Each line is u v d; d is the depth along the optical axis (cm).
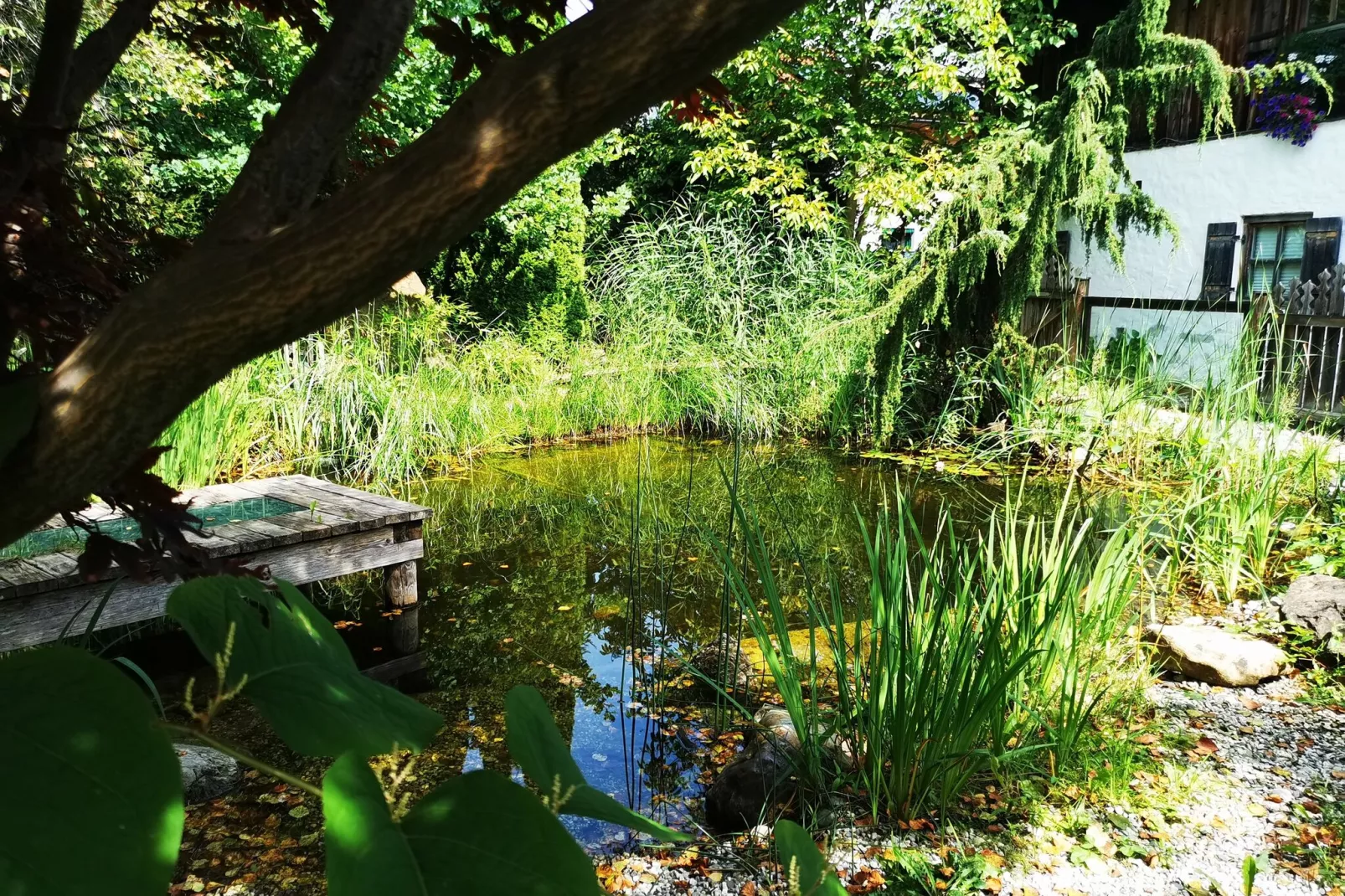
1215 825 255
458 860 28
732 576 339
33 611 334
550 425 928
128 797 27
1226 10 1059
